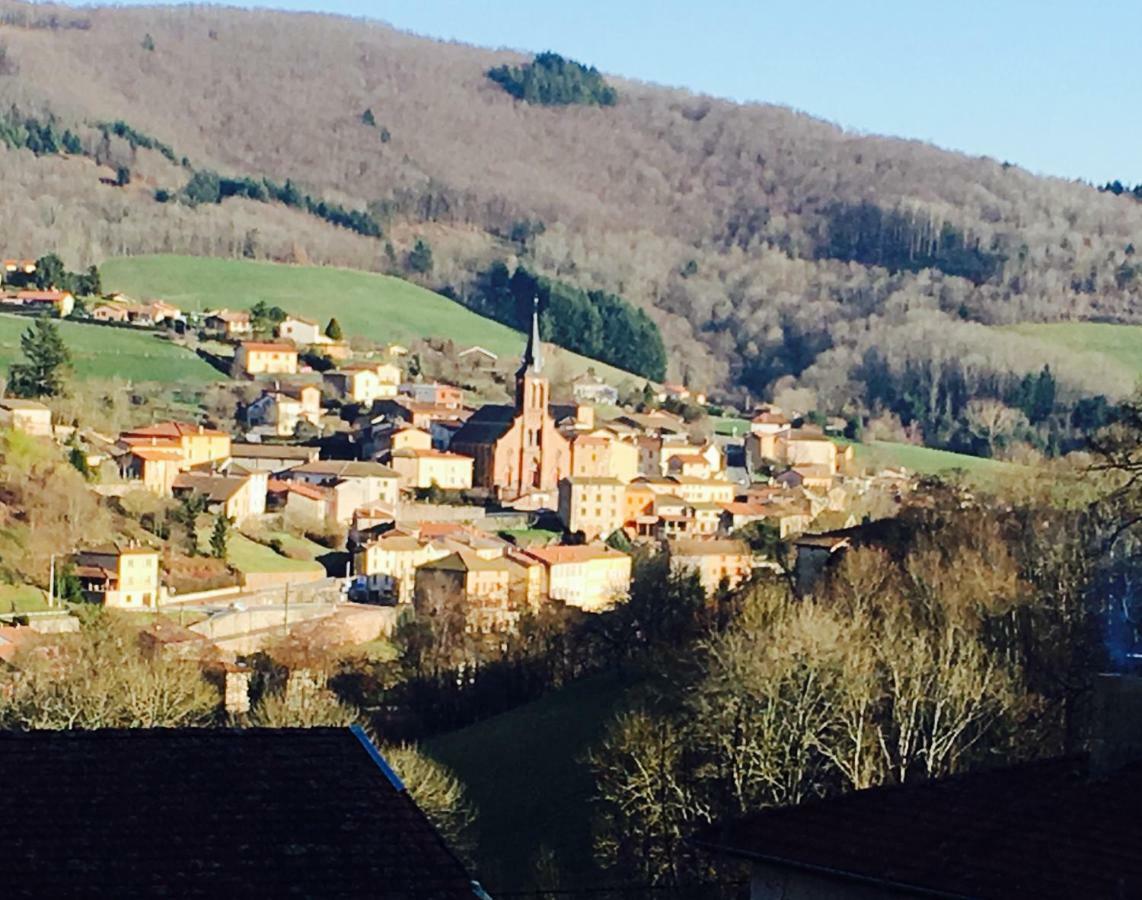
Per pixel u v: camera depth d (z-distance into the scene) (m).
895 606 87.50
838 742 66.69
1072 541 93.25
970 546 103.19
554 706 111.12
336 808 23.02
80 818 22.14
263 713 109.31
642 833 69.38
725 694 71.38
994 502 132.75
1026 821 23.61
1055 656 77.25
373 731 109.88
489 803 93.75
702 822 66.19
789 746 66.19
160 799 22.62
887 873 23.28
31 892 21.03
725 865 62.62
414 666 135.00
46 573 167.88
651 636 125.88
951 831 23.73
